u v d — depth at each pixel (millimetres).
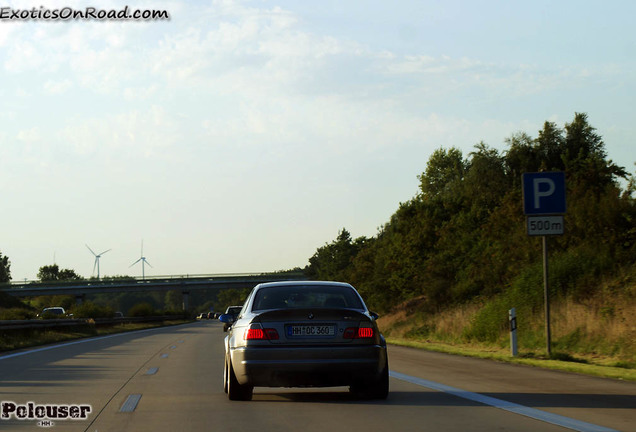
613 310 31141
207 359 29578
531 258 45094
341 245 177125
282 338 14461
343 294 15820
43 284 178875
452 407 14078
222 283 181500
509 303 39031
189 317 179125
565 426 11688
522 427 11641
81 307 91562
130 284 179875
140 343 45000
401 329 58781
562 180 27453
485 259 52656
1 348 38406
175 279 181000
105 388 18438
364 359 14461
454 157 137500
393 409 13898
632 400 14914
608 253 37625
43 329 57500
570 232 41906
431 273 58969
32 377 21656
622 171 46375
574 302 34469
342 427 11898
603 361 25875
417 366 24500
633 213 38719
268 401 15453
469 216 67062
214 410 14148
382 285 76000
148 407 14758
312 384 14562
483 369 23188
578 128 82250
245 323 14891
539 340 32812
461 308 50062
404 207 78188
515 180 80500
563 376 20531
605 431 11180
